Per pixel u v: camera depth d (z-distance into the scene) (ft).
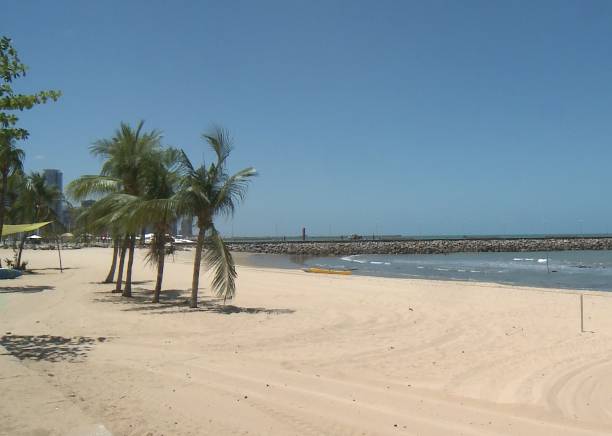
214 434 16.24
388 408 19.80
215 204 47.14
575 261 194.39
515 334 37.70
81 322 39.52
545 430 17.98
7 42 28.17
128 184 61.05
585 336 37.01
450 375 26.02
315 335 35.96
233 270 48.11
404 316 46.19
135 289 68.28
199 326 38.40
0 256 157.69
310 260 217.36
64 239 169.37
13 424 15.51
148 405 18.71
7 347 28.94
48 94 28.78
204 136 47.11
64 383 21.22
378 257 248.11
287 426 17.29
